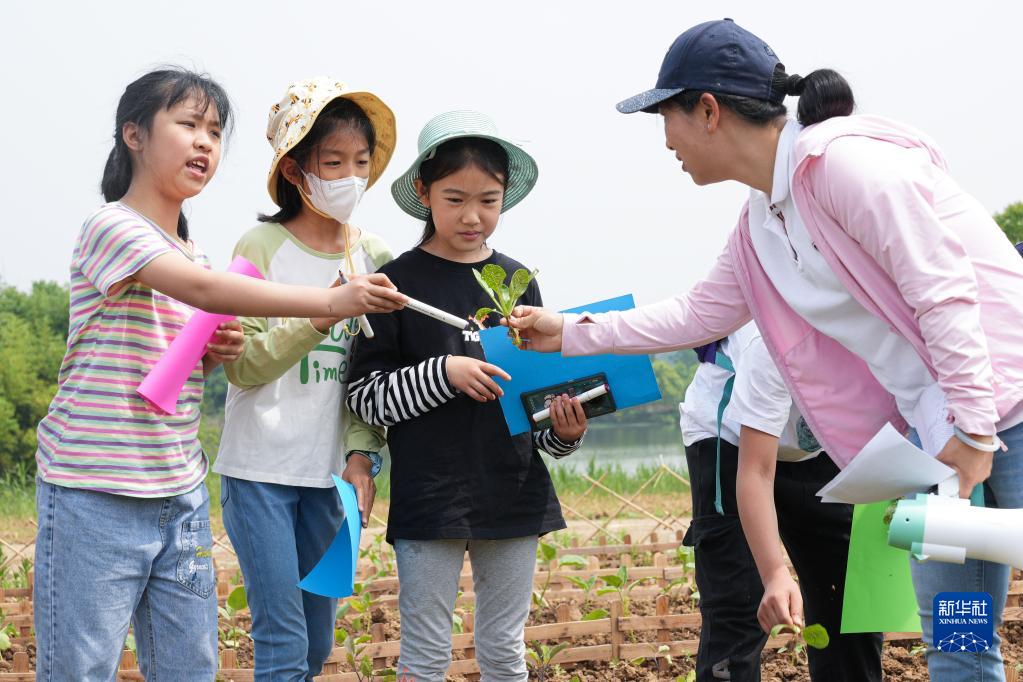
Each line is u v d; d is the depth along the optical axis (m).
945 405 2.75
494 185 3.77
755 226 3.11
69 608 3.02
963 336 2.59
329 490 3.79
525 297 3.98
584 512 9.94
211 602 3.30
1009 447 2.77
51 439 3.11
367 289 3.11
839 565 3.81
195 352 3.14
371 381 3.76
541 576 6.68
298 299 3.09
